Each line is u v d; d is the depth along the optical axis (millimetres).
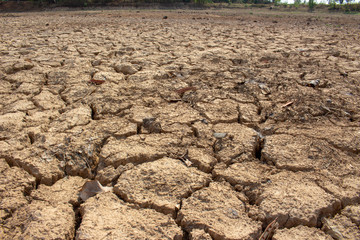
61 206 2031
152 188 2174
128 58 5848
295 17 16562
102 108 3496
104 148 2652
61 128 2994
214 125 3107
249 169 2395
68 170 2449
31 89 4094
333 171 2355
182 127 3049
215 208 1990
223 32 9766
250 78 4609
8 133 2922
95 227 1821
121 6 23562
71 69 4969
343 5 22406
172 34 9156
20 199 2076
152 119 3188
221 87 4238
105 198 2088
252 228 1831
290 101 3711
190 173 2334
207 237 1777
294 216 1891
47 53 6277
